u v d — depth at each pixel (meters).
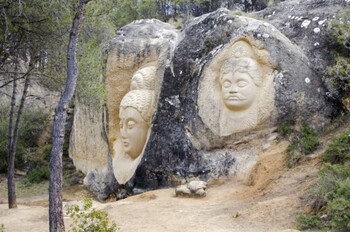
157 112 13.56
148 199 11.75
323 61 12.70
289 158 11.04
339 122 11.96
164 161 12.91
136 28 16.19
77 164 18.39
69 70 7.59
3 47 9.94
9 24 9.37
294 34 13.45
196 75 12.99
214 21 13.55
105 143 16.11
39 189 18.08
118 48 15.81
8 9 9.45
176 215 9.77
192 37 13.92
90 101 15.41
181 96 13.21
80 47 11.33
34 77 12.32
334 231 7.31
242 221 8.80
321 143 11.31
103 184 15.64
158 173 12.99
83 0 7.81
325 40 12.97
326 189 8.23
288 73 12.07
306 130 11.71
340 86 12.33
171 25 16.56
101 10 10.94
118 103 15.85
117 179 14.91
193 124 12.67
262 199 9.93
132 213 10.22
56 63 10.84
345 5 13.54
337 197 7.55
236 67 12.23
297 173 10.47
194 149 12.52
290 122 11.91
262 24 12.59
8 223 10.54
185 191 11.32
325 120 12.07
